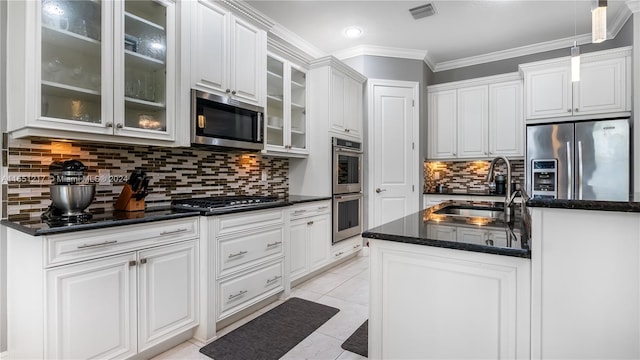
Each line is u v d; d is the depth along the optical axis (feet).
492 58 14.29
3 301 5.74
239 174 10.51
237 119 8.67
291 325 7.50
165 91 7.28
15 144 5.83
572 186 11.15
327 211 11.36
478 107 14.24
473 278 4.18
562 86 11.89
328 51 13.65
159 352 6.27
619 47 11.34
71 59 6.00
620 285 3.38
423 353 4.52
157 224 6.10
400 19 11.03
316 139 11.90
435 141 15.06
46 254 4.72
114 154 7.24
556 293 3.65
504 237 4.43
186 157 8.86
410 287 4.60
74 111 6.01
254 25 9.25
